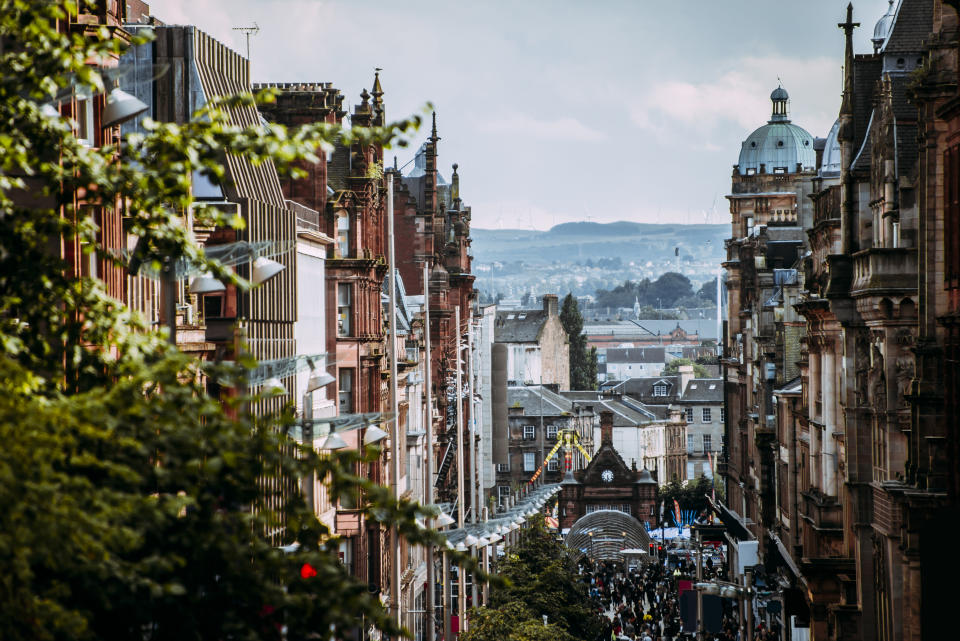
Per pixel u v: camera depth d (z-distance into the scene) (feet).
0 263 120.47
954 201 277.23
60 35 121.49
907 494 313.32
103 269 220.02
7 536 99.25
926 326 312.71
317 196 449.89
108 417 110.83
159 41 328.08
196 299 290.76
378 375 472.03
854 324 394.11
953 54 303.48
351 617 117.91
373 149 488.02
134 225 125.59
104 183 119.55
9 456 101.35
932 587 175.42
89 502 107.86
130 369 118.01
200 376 245.24
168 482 116.57
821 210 495.41
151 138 121.39
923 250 312.50
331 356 442.50
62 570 107.45
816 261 508.12
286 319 365.61
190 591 118.93
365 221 466.70
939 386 313.32
